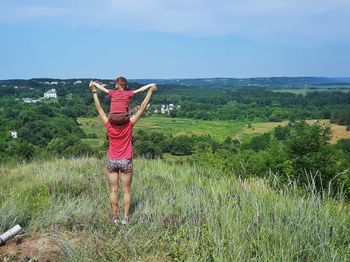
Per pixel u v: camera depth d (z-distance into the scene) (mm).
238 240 4551
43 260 4711
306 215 5160
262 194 6426
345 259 4121
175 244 4805
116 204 6129
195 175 9945
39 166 12094
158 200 6793
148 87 6148
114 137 6000
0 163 15242
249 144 56469
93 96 6188
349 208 5766
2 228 5574
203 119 158125
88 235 5379
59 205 6445
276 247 4371
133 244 4906
